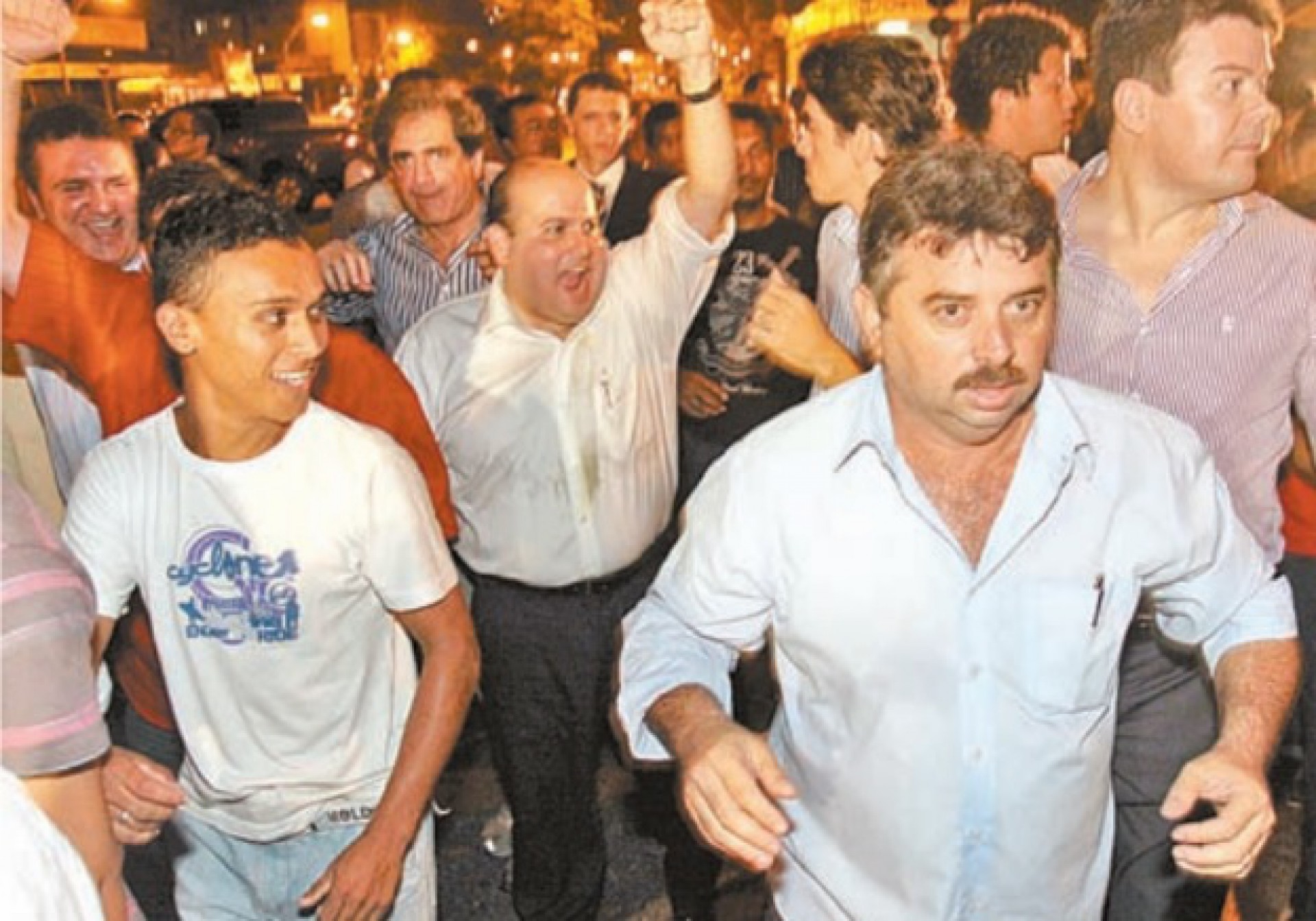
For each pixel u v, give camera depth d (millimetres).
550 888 2480
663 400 2430
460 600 1750
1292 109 2035
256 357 1552
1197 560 1453
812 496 1421
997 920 1501
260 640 1660
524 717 2434
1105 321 2133
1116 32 2041
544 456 2355
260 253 1550
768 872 1588
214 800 1759
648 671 1504
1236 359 2096
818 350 2395
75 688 965
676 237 2352
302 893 1826
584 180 2320
